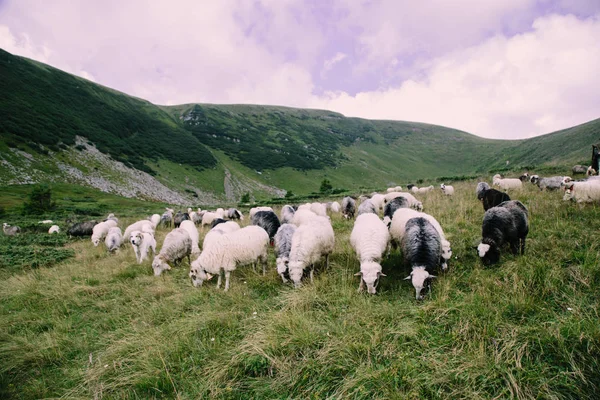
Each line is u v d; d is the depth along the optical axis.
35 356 4.98
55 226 21.55
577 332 3.71
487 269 6.02
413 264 5.75
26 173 56.00
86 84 117.69
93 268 9.95
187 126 142.75
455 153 179.00
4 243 16.11
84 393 4.21
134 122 109.94
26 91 81.44
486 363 3.61
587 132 87.88
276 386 3.88
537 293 4.68
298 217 10.35
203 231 15.94
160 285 7.51
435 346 4.09
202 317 5.48
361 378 3.65
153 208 48.28
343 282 6.11
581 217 7.73
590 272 4.85
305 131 179.75
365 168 136.88
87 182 63.09
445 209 11.45
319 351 4.18
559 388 3.30
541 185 13.96
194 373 4.28
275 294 6.43
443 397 3.38
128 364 4.66
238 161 115.44
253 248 7.41
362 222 7.45
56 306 6.92
